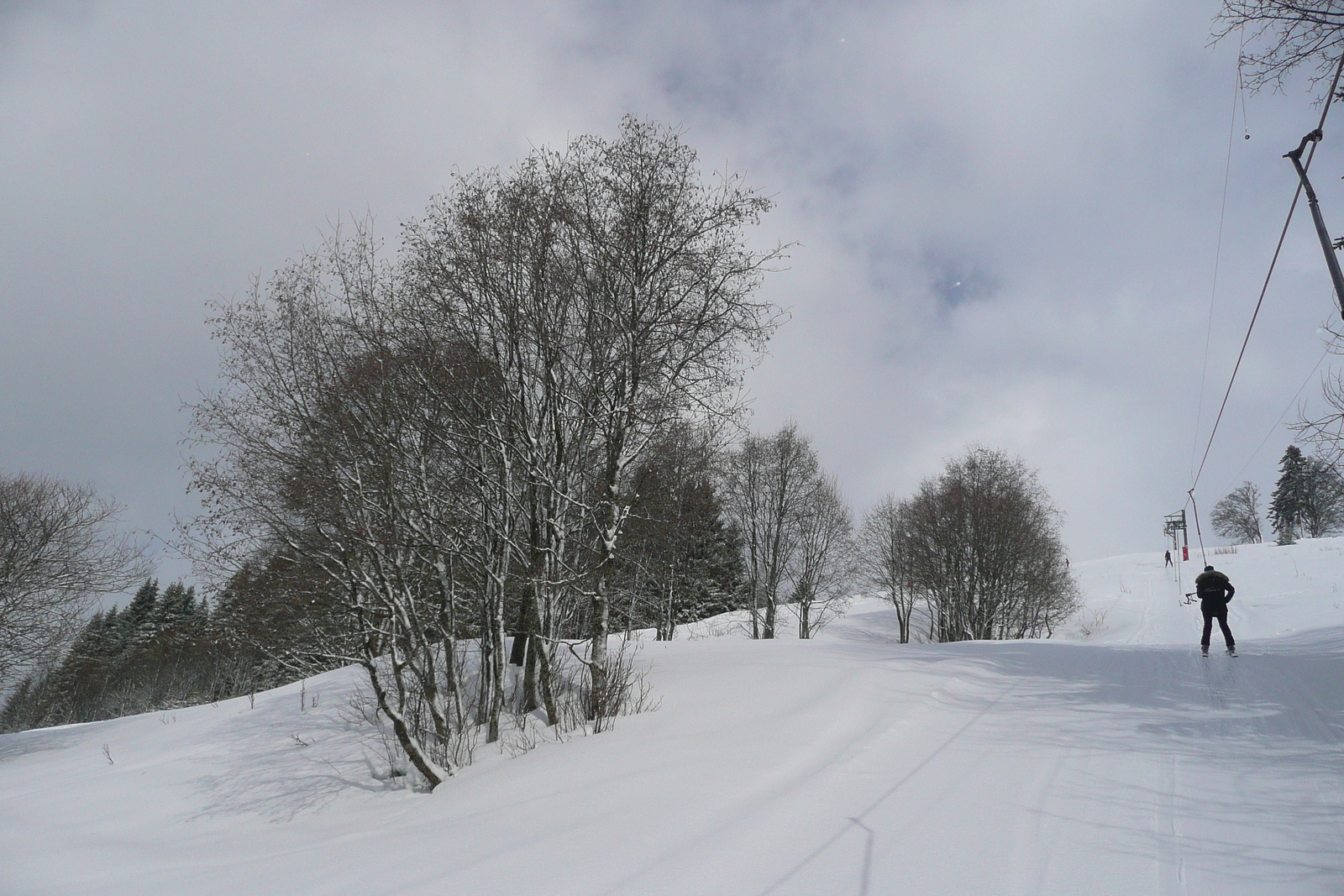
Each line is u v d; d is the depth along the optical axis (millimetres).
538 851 4289
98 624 25125
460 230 10367
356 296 10039
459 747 9312
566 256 10859
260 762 10203
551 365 10625
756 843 4191
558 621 11711
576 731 8812
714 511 25766
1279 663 9867
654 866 3934
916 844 4121
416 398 10023
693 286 11055
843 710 7605
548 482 10148
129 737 14461
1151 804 4609
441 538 10031
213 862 6090
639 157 10883
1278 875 3496
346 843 5566
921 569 36656
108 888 5410
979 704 8219
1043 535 38312
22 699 39250
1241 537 75125
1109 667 10703
